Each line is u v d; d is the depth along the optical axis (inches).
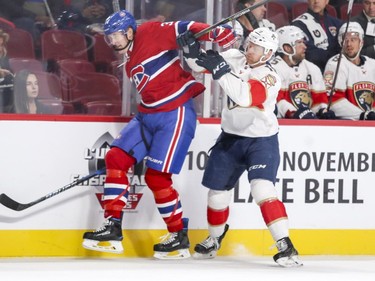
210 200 577.9
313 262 592.7
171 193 573.9
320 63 670.5
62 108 617.0
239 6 645.9
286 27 649.0
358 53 665.6
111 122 593.0
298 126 614.5
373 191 628.7
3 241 581.0
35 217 585.0
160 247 581.0
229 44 562.3
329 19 677.9
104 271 535.2
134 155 566.3
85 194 591.5
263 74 547.8
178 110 563.2
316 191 619.8
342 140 621.3
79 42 626.2
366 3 681.6
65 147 587.5
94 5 631.2
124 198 566.6
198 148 604.7
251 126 558.6
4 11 620.7
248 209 612.7
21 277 510.6
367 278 534.3
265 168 555.5
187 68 621.0
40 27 625.0
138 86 564.7
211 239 589.3
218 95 618.2
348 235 627.2
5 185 579.2
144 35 558.6
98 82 622.5
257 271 545.0
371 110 666.8
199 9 619.5
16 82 608.7
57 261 573.9
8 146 578.6
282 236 555.5
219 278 517.0
